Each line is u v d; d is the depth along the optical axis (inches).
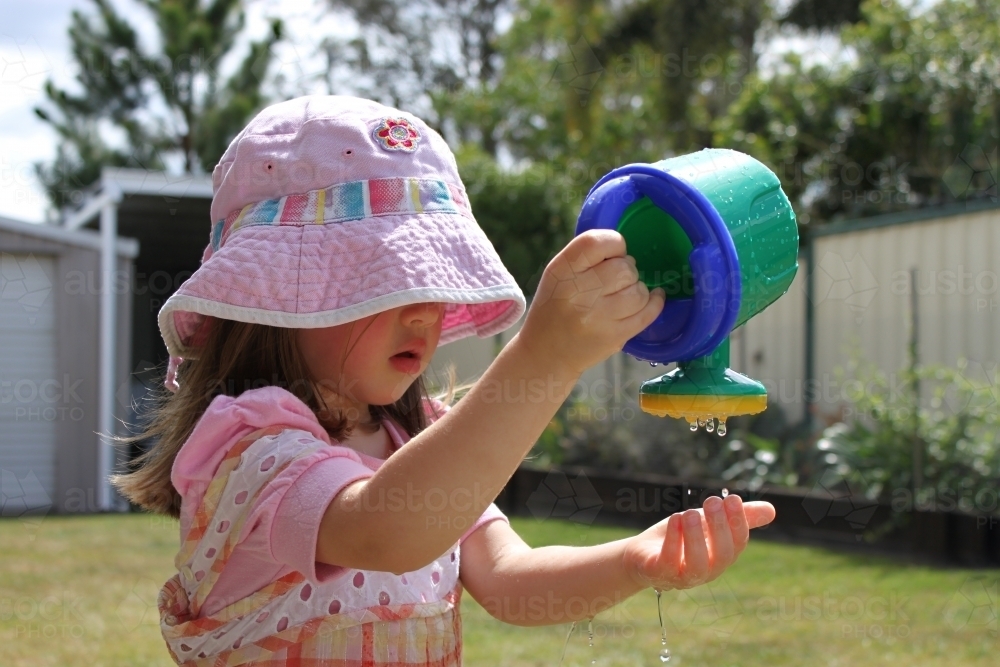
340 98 50.0
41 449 275.9
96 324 280.4
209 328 51.1
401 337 47.2
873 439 207.6
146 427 60.6
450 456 35.8
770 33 498.3
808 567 166.6
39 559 175.2
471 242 47.1
